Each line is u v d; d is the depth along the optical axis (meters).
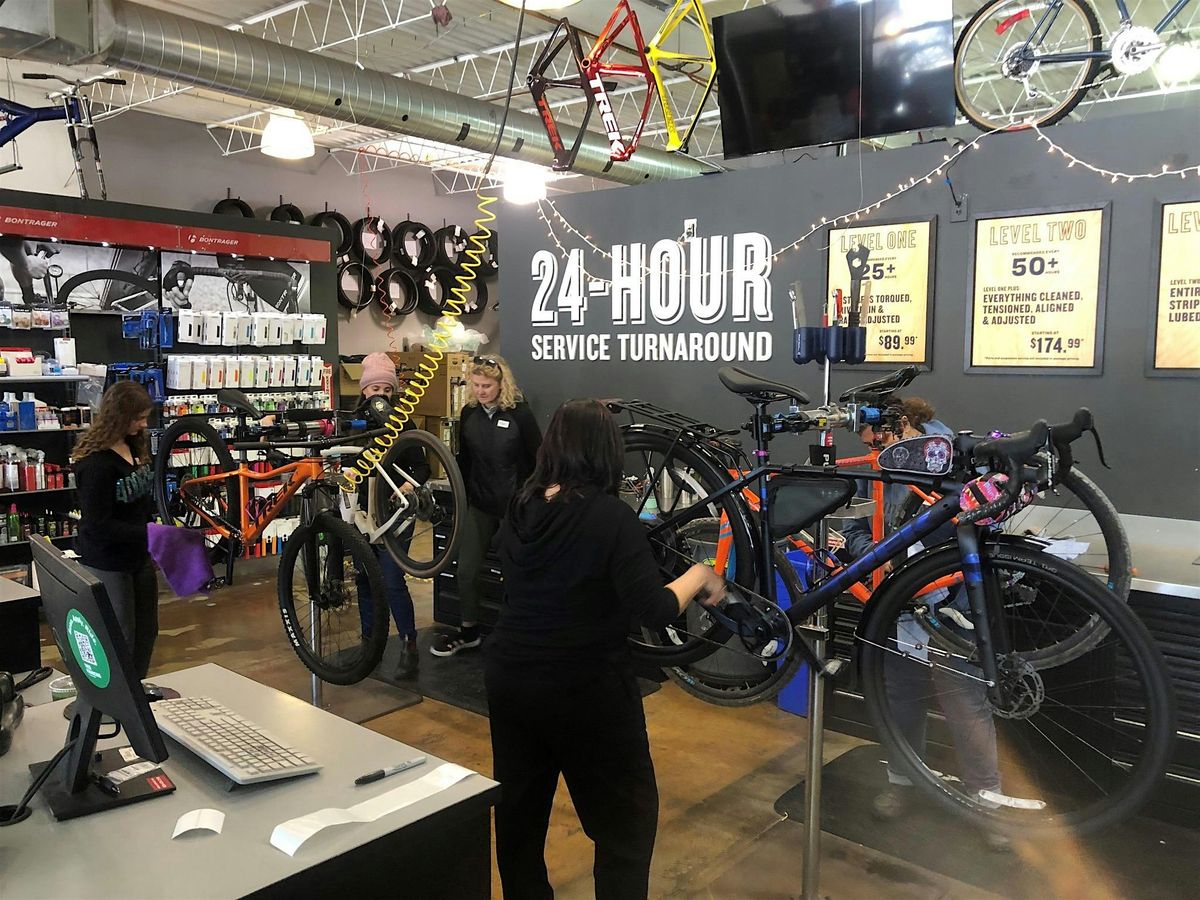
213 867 1.16
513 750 1.94
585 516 1.84
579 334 5.26
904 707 2.72
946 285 4.04
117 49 4.95
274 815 1.31
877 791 3.00
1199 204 3.40
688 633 2.55
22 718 1.69
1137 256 3.56
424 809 1.31
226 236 6.58
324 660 3.42
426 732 3.58
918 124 4.12
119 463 3.14
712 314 4.71
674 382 4.89
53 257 5.92
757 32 4.40
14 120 5.98
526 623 1.88
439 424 9.57
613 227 5.05
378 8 6.96
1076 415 2.04
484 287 12.42
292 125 6.45
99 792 1.36
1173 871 2.52
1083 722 2.84
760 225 4.52
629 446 2.71
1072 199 3.70
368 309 11.26
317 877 1.17
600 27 6.61
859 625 2.33
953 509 2.14
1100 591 2.01
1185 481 3.53
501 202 5.54
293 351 7.11
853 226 4.24
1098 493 2.62
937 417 4.10
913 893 2.41
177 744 1.55
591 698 1.85
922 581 2.22
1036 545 2.13
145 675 3.34
